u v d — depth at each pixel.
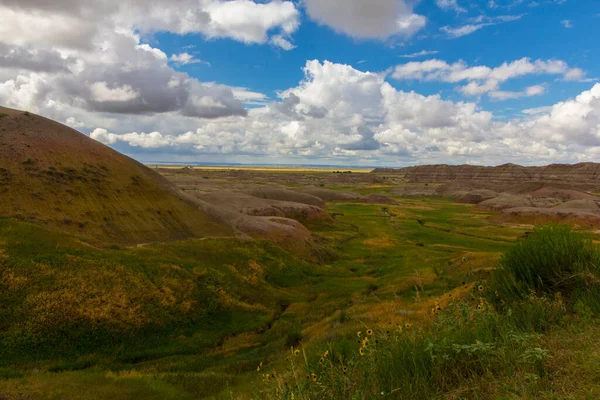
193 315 24.05
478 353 4.10
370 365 4.42
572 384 3.27
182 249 33.25
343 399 4.07
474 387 3.58
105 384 13.52
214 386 13.69
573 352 3.92
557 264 6.83
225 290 28.19
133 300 22.52
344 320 17.78
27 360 16.98
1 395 11.41
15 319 18.62
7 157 34.56
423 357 4.31
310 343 13.81
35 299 19.84
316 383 4.43
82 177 37.62
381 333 5.23
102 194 37.69
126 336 20.25
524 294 6.34
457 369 4.03
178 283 26.03
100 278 22.95
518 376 3.54
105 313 20.69
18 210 30.42
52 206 32.62
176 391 13.28
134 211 38.88
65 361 17.53
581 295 6.05
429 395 3.71
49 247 24.20
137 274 24.84
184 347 20.77
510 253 7.76
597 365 3.50
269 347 19.89
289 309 28.55
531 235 7.92
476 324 5.05
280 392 4.85
